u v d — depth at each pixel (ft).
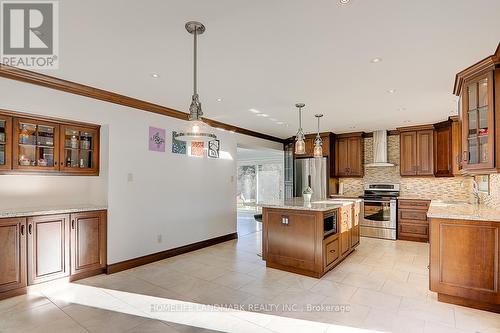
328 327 7.89
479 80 9.12
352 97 12.66
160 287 10.71
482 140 9.16
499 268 8.67
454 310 8.94
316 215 11.75
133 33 7.21
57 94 10.81
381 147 20.84
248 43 7.75
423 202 18.29
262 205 13.14
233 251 15.99
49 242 10.45
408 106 14.16
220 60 8.85
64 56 8.56
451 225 9.39
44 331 7.64
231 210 19.08
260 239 19.24
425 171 18.78
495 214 9.16
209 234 17.25
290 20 6.60
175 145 15.30
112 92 12.09
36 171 10.80
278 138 24.32
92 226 11.66
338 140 22.53
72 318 8.35
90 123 12.09
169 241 14.76
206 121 17.03
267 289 10.55
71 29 7.02
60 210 10.71
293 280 11.49
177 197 15.29
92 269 11.65
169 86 11.31
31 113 10.30
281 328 7.84
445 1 5.86
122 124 12.82
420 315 8.59
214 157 17.78
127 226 12.85
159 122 14.48
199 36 7.38
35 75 9.97
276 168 32.09
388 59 8.75
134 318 8.38
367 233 20.01
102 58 8.72
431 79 10.43
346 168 22.08
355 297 9.86
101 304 9.27
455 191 18.75
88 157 12.50
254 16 6.44
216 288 10.64
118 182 12.57
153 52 8.30
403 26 6.86
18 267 9.73
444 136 17.90
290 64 9.14
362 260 14.26
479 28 6.93
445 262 9.45
